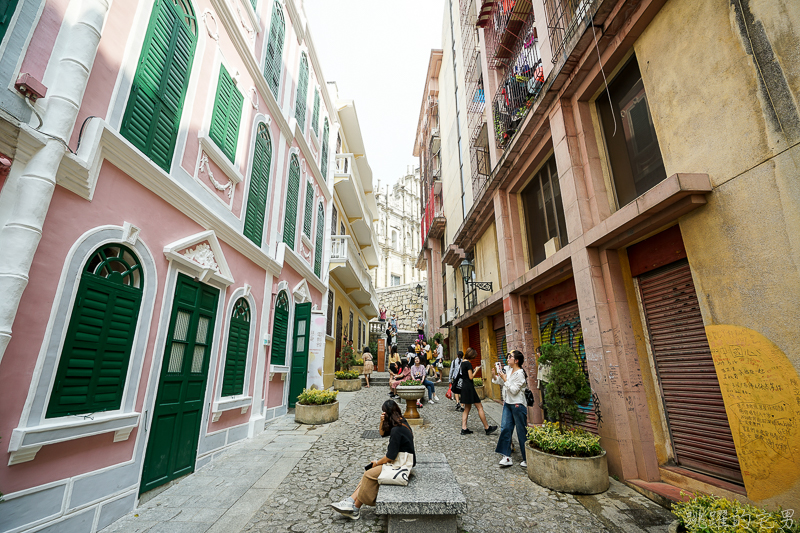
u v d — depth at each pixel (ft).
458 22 51.90
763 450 10.52
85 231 11.71
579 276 18.69
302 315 34.40
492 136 34.14
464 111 48.08
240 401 21.45
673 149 14.32
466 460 18.53
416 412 27.48
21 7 10.00
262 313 26.04
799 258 9.75
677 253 14.56
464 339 49.57
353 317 69.87
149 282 14.44
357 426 25.85
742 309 11.29
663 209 13.85
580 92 20.44
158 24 15.81
